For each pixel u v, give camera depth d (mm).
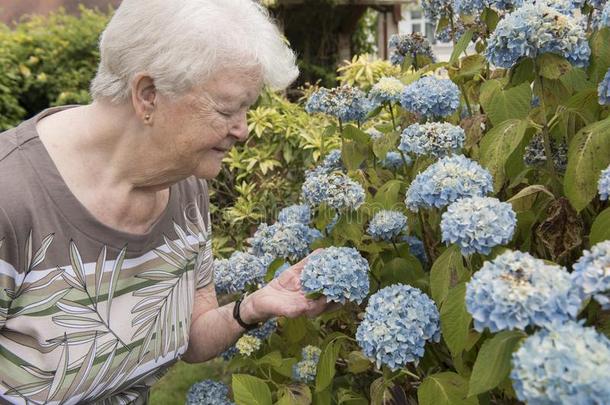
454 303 1232
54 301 1302
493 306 946
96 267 1340
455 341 1227
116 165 1310
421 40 2346
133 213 1369
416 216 1874
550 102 1536
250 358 1875
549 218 1474
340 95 2029
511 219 1214
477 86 2072
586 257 963
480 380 1005
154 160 1279
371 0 6688
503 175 1522
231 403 1865
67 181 1292
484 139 1570
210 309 1735
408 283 1719
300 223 1902
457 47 1909
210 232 1704
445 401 1310
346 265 1453
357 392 1914
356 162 2080
